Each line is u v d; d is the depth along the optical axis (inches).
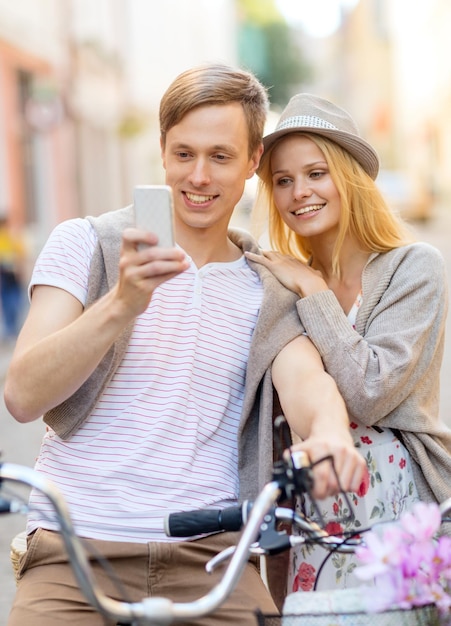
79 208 754.8
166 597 91.4
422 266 108.0
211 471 95.5
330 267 115.2
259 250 111.4
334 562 103.2
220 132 98.3
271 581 109.1
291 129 109.0
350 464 81.4
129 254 80.5
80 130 765.9
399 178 1214.9
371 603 71.6
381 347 103.9
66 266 96.8
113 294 84.4
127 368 95.5
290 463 75.3
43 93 568.4
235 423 100.1
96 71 788.0
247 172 105.0
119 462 92.7
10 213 564.1
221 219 103.5
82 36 758.5
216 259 105.2
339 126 110.6
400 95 1781.5
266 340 100.7
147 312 97.5
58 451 94.3
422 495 106.2
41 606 87.0
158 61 1034.7
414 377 104.5
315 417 90.5
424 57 1471.5
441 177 1386.6
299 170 110.3
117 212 102.2
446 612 73.6
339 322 103.3
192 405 96.5
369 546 72.6
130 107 864.9
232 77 100.0
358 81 2278.5
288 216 113.0
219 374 99.6
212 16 1526.8
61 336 85.4
